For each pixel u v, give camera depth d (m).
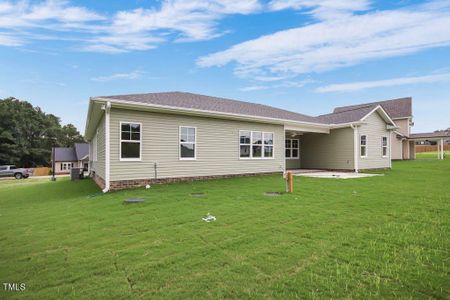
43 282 3.07
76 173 18.92
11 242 4.54
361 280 2.94
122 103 9.58
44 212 6.97
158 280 3.03
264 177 13.41
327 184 10.42
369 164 17.52
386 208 6.21
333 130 17.95
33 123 51.09
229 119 13.28
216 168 12.73
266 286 2.85
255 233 4.58
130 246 4.13
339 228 4.78
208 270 3.25
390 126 18.88
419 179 11.79
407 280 2.92
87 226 5.30
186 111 11.19
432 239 4.12
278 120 14.66
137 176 10.31
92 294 2.78
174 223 5.29
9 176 30.14
